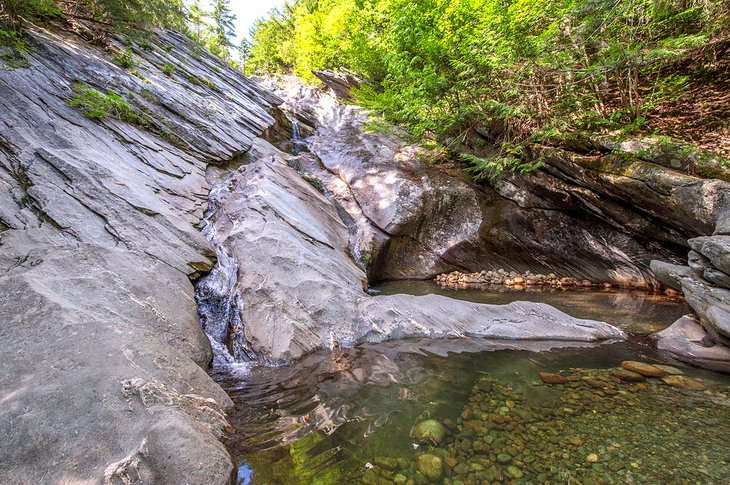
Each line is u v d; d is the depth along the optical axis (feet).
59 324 8.63
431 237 29.68
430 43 24.09
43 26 28.53
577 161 22.88
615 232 25.13
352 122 44.55
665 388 10.59
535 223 28.07
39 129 18.63
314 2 65.51
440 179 30.83
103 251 13.03
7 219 13.23
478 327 15.65
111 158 20.21
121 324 9.62
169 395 7.75
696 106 19.90
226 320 14.40
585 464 7.23
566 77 22.71
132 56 34.14
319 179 33.65
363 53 40.40
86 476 5.71
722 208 15.84
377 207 29.19
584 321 16.56
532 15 21.61
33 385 7.05
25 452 6.00
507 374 11.64
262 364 12.35
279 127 45.55
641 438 8.09
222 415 8.66
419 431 8.39
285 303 14.40
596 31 19.84
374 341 14.32
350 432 8.38
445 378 11.34
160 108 29.12
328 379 11.25
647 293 23.90
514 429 8.50
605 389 10.55
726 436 8.14
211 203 22.88
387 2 28.99
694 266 15.35
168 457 6.18
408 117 32.09
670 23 19.58
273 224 19.15
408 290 25.32
